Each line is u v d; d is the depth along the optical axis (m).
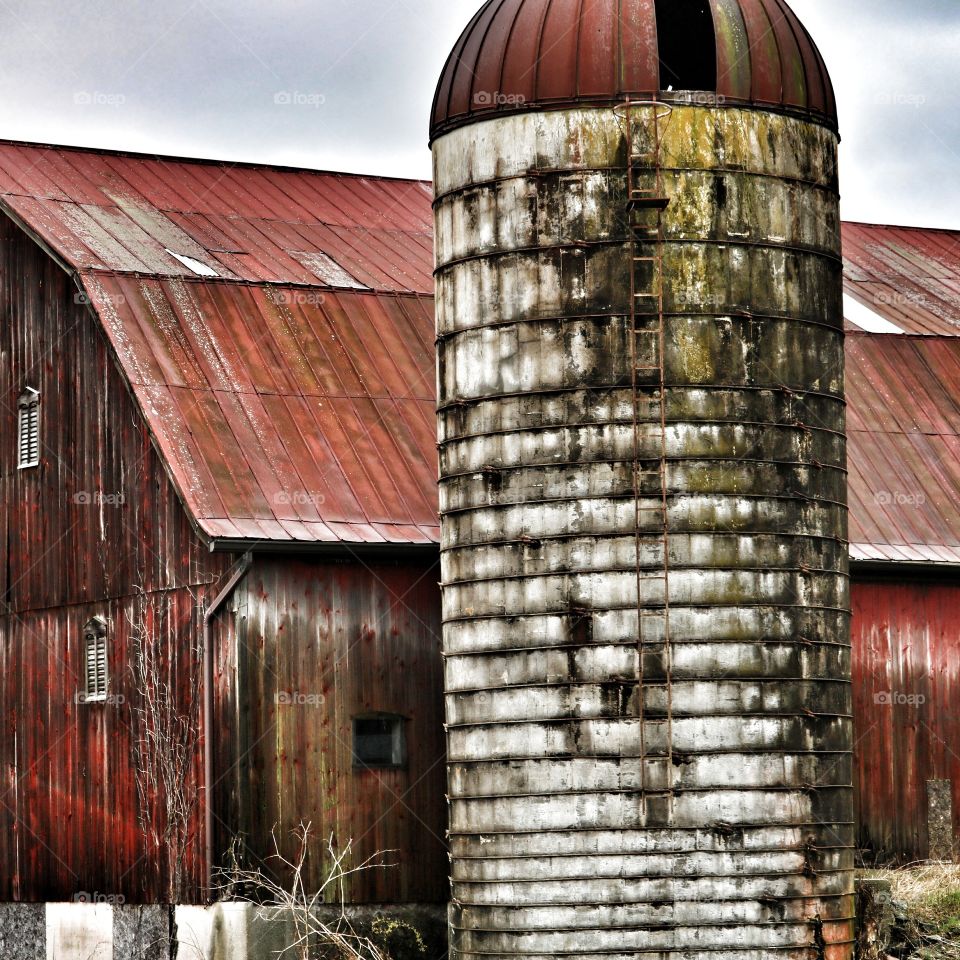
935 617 103.12
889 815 100.00
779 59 81.81
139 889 93.38
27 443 105.69
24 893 102.12
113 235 106.69
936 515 104.69
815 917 78.44
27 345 106.06
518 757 78.94
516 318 80.12
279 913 87.06
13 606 105.25
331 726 90.00
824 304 82.25
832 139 83.88
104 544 98.25
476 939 79.81
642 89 79.50
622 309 78.81
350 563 91.56
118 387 97.62
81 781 98.56
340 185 125.38
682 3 86.19
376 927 89.50
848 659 82.06
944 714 102.38
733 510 78.50
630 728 77.31
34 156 115.31
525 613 79.19
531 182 80.06
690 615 77.69
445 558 82.75
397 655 92.00
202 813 89.69
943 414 111.00
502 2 83.69
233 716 88.50
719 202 79.62
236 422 94.25
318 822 89.19
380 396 99.06
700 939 76.94
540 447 79.31
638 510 77.94
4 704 105.19
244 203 118.38
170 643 92.88
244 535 88.00
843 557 82.12
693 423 78.44
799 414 80.44
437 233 84.19
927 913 88.62
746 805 77.62
